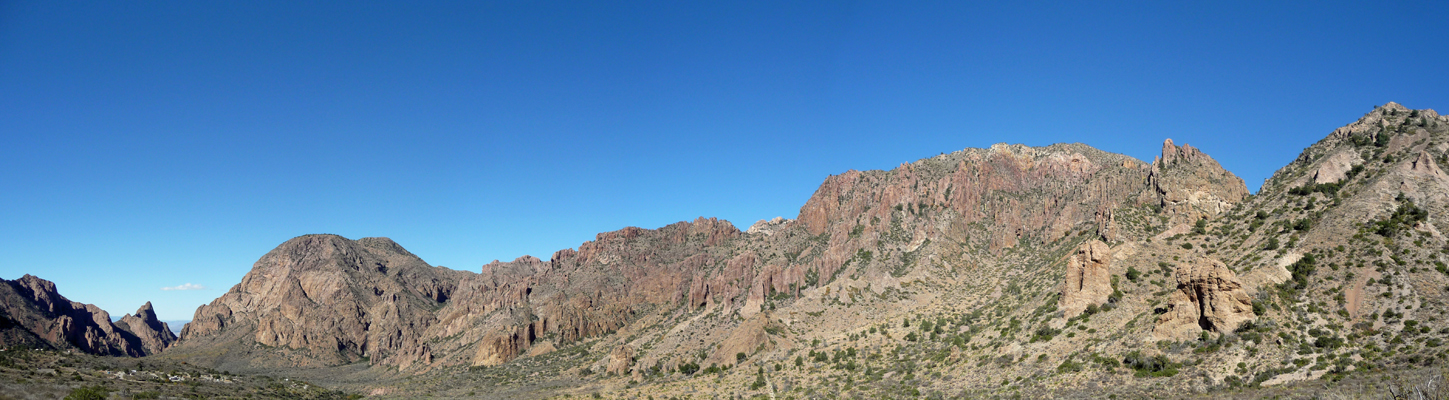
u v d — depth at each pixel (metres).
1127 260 139.12
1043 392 104.31
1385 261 108.88
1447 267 103.69
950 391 117.44
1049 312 134.00
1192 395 91.00
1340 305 104.88
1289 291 111.62
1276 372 91.50
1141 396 93.56
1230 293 103.88
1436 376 72.19
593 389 184.25
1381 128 150.75
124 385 148.50
